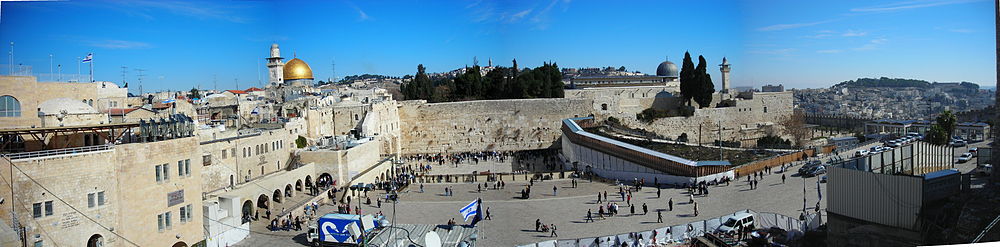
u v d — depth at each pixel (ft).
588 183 234.79
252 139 222.89
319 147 263.08
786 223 146.20
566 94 418.92
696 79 395.34
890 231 123.54
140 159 132.57
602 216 174.40
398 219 180.55
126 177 129.80
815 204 168.76
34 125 149.89
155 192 135.85
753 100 404.57
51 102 153.38
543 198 207.00
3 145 129.70
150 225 134.31
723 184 211.82
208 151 191.52
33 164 115.75
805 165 220.43
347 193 215.10
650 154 231.09
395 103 382.22
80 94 210.38
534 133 392.27
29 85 150.61
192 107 268.82
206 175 189.67
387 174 284.41
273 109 317.42
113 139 144.87
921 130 310.04
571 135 311.47
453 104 391.65
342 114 343.87
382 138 348.38
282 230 168.14
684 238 144.36
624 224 164.25
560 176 251.80
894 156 145.38
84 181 123.13
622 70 582.35
